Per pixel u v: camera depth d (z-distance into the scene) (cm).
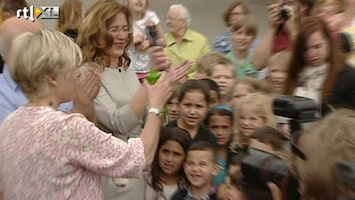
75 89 256
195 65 484
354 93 317
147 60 493
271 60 424
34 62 238
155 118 275
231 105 387
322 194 138
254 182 158
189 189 333
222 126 363
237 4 617
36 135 234
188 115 367
